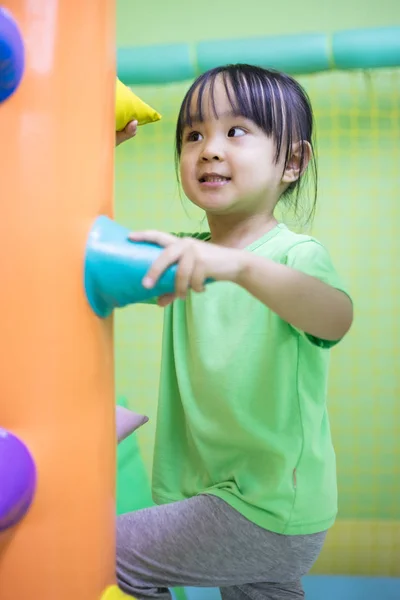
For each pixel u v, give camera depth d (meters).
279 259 0.87
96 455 0.56
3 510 0.48
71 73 0.53
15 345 0.51
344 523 2.06
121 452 1.61
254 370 0.88
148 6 2.13
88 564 0.55
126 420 0.94
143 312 2.14
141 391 2.14
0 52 0.49
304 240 0.88
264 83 0.95
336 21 2.07
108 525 0.58
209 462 0.92
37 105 0.52
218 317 0.92
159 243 0.56
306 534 0.88
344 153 2.08
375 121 2.07
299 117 1.00
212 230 0.99
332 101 2.08
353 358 2.08
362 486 2.07
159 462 0.99
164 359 0.99
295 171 1.00
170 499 0.97
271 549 0.88
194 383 0.93
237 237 0.96
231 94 0.93
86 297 0.54
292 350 0.87
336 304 0.70
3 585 0.52
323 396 0.91
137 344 2.15
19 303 0.51
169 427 0.99
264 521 0.87
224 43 1.73
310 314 0.68
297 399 0.88
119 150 2.16
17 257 0.51
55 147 0.52
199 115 0.94
